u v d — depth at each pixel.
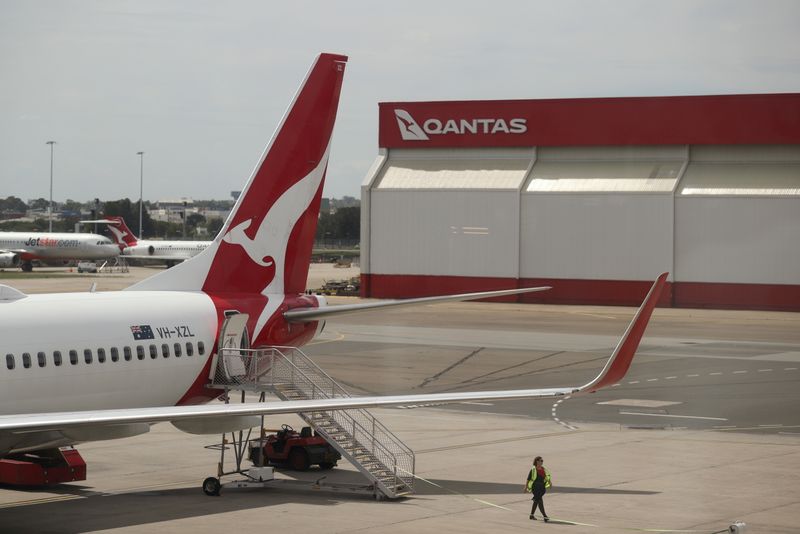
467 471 83.38
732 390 129.50
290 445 83.50
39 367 70.19
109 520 66.88
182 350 80.44
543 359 157.38
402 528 65.31
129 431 71.88
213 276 86.88
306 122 91.12
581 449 93.00
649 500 73.50
